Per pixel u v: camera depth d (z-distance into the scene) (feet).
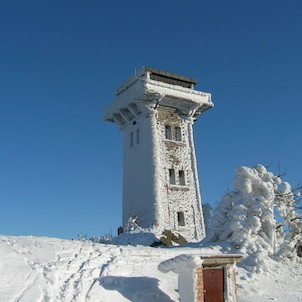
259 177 70.18
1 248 45.70
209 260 40.83
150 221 115.03
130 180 128.16
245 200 67.15
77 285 41.63
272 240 66.18
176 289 45.37
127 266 48.32
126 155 132.87
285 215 73.51
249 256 61.77
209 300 40.98
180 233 113.09
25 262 44.11
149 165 120.67
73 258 47.75
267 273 58.75
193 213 121.80
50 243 51.67
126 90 130.82
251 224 64.54
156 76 131.44
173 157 124.88
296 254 68.13
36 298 38.06
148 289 43.55
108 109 139.13
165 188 119.03
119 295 41.50
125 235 96.84
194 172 127.44
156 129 123.95
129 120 134.41
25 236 56.18
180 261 39.93
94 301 39.58
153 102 124.88
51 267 44.09
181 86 135.23
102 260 48.78
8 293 37.99
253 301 47.75
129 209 125.08
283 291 53.21
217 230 68.64
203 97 132.98
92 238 102.06
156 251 54.75
